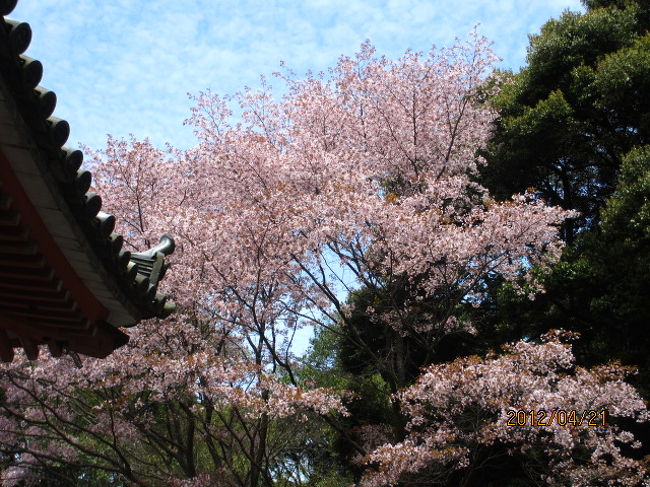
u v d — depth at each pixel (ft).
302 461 54.60
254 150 45.37
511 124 59.11
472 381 33.40
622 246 46.75
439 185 45.11
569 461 34.40
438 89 50.75
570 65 60.29
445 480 37.42
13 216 11.13
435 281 45.44
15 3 9.04
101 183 45.16
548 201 64.75
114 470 38.04
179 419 44.06
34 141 10.44
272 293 44.19
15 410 43.09
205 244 38.86
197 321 40.86
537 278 48.83
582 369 33.86
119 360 36.60
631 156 50.19
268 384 34.45
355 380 53.01
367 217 39.42
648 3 63.05
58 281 13.05
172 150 49.11
